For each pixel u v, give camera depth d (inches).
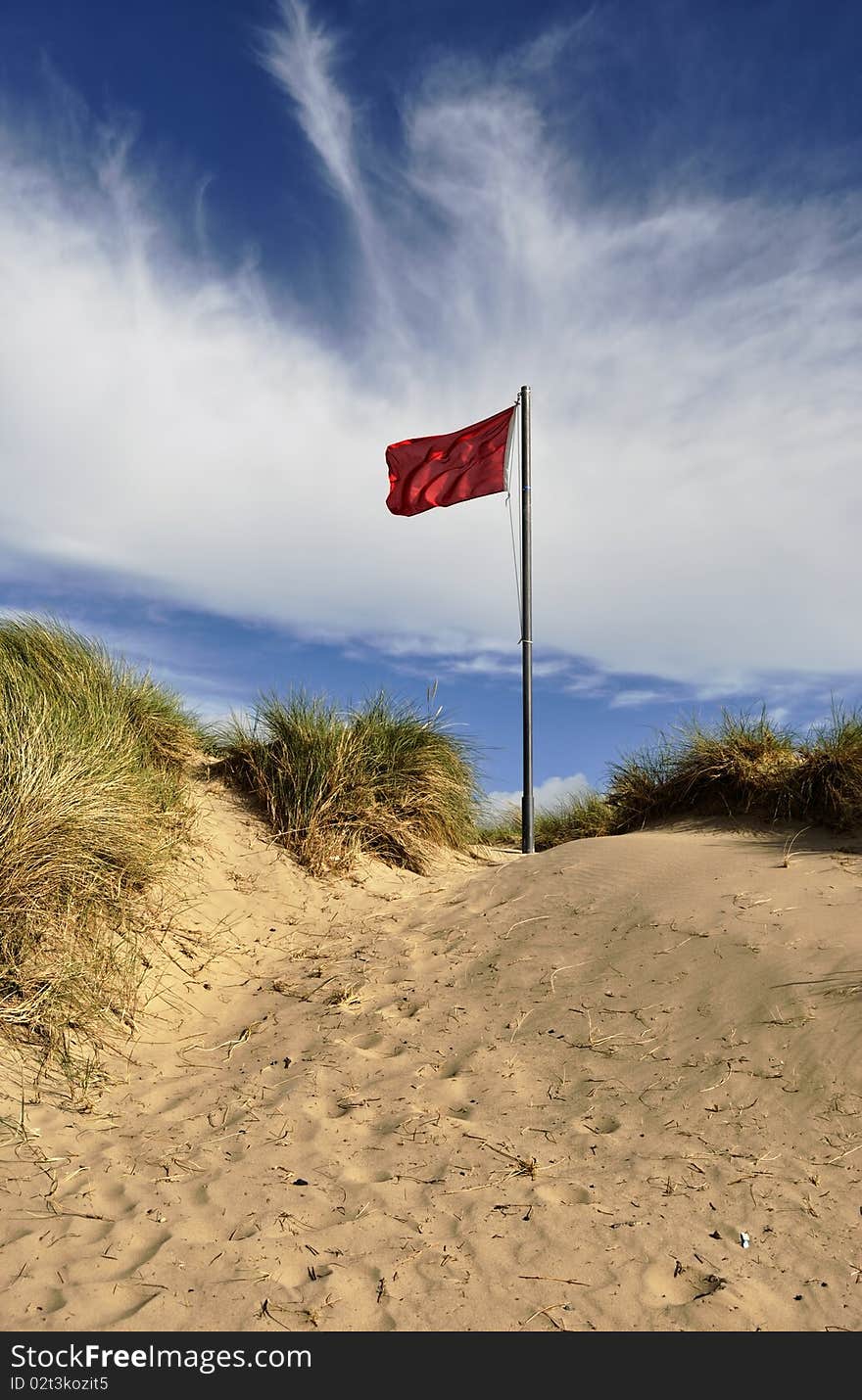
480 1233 130.0
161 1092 177.2
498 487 414.0
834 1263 121.3
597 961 212.7
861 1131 147.2
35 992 190.9
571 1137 155.1
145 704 317.4
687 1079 166.6
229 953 241.1
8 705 251.3
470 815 361.7
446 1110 166.1
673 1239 127.3
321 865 292.5
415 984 218.4
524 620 380.5
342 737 326.3
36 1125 159.0
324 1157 151.4
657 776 338.6
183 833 274.2
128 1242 127.3
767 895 225.3
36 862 206.5
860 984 179.5
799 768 291.1
